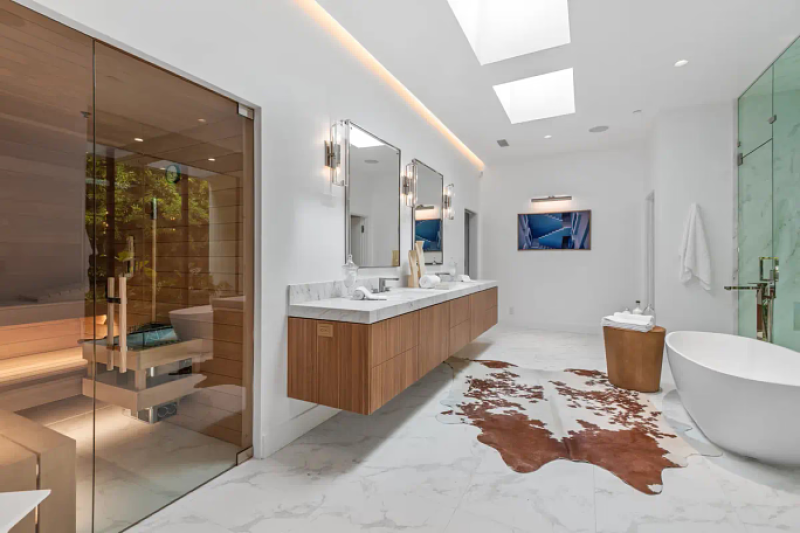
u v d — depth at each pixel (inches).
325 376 83.8
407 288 142.9
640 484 71.9
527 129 185.5
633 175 211.2
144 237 62.4
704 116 155.4
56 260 51.7
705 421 87.0
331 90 103.6
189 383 69.6
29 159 49.0
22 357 48.3
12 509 32.8
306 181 94.7
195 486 70.4
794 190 113.9
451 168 195.8
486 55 123.3
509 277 242.7
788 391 71.5
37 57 49.4
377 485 71.6
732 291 150.9
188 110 68.9
